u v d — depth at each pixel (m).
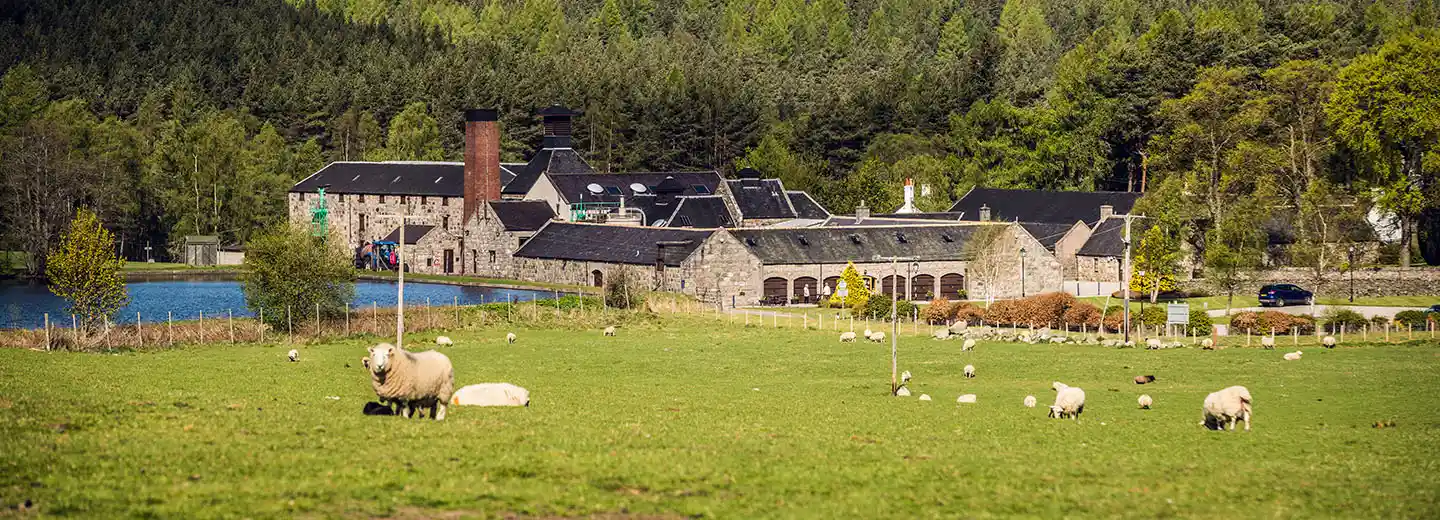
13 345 90.69
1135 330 115.56
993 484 42.44
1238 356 93.88
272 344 99.06
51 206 195.88
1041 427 57.19
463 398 58.78
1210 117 164.12
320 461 41.72
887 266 157.50
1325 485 43.94
